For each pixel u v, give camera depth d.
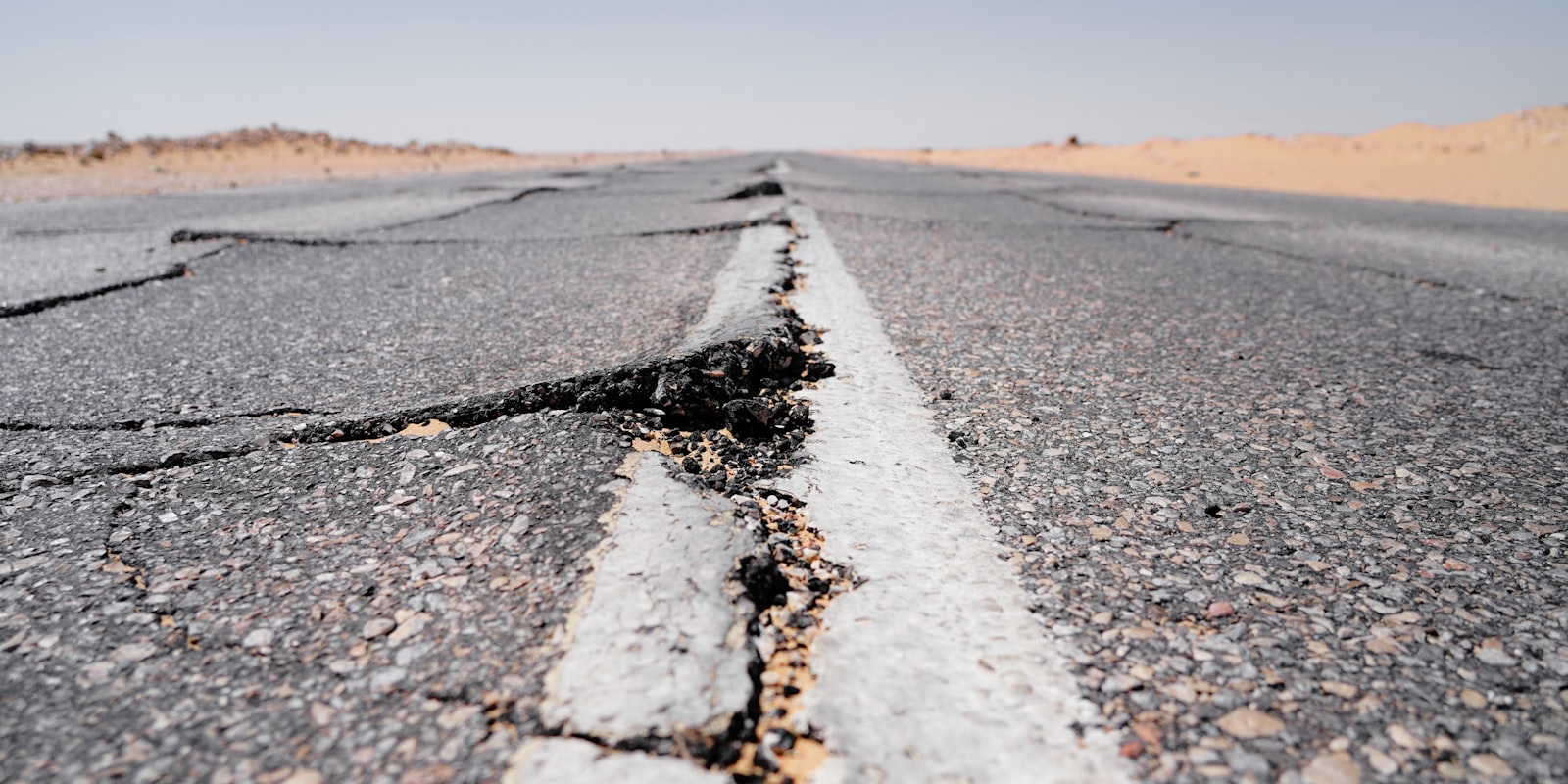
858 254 4.63
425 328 2.98
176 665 1.17
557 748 1.01
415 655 1.18
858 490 1.75
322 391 2.28
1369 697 1.15
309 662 1.17
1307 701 1.14
